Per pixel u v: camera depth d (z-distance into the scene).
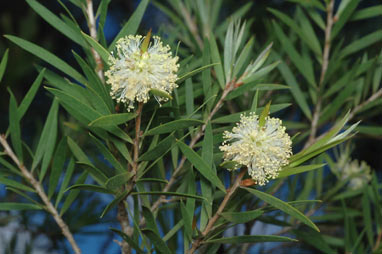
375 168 0.69
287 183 0.62
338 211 0.62
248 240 0.48
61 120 0.63
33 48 0.50
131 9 0.75
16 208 0.52
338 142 0.48
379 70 0.60
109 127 0.48
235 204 0.50
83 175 0.52
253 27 0.68
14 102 0.51
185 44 0.64
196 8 0.63
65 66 0.51
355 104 0.60
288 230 0.60
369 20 0.66
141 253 0.49
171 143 0.48
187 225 0.49
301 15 0.60
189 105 0.52
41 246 0.64
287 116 0.66
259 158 0.48
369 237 0.56
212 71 0.58
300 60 0.59
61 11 0.73
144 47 0.48
